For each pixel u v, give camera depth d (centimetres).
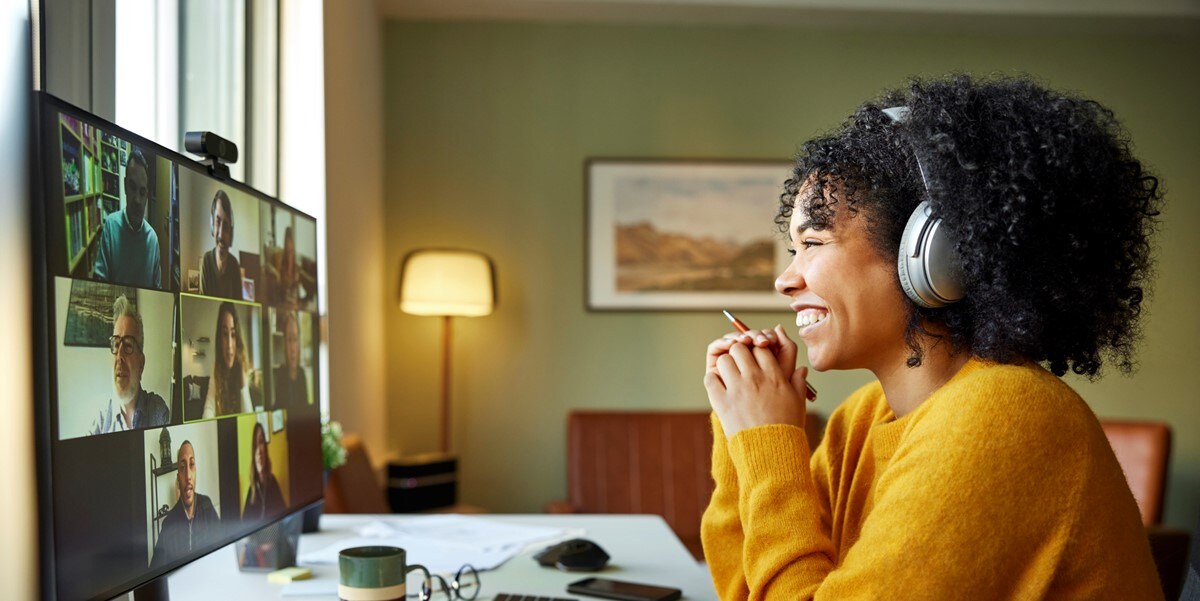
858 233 116
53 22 136
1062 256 106
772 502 116
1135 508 106
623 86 486
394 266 474
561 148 484
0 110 109
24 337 112
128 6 200
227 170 143
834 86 493
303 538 209
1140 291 112
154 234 119
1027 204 105
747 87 490
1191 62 503
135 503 113
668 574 181
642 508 453
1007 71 498
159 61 232
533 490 478
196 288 131
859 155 117
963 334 114
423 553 194
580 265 484
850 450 133
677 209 485
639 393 483
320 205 320
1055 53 500
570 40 485
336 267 342
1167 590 340
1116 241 109
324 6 325
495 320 479
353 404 376
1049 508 100
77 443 101
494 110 481
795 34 493
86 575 102
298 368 174
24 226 114
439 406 474
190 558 127
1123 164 111
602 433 461
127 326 112
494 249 480
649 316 485
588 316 483
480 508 475
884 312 117
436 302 443
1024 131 106
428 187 477
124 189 112
